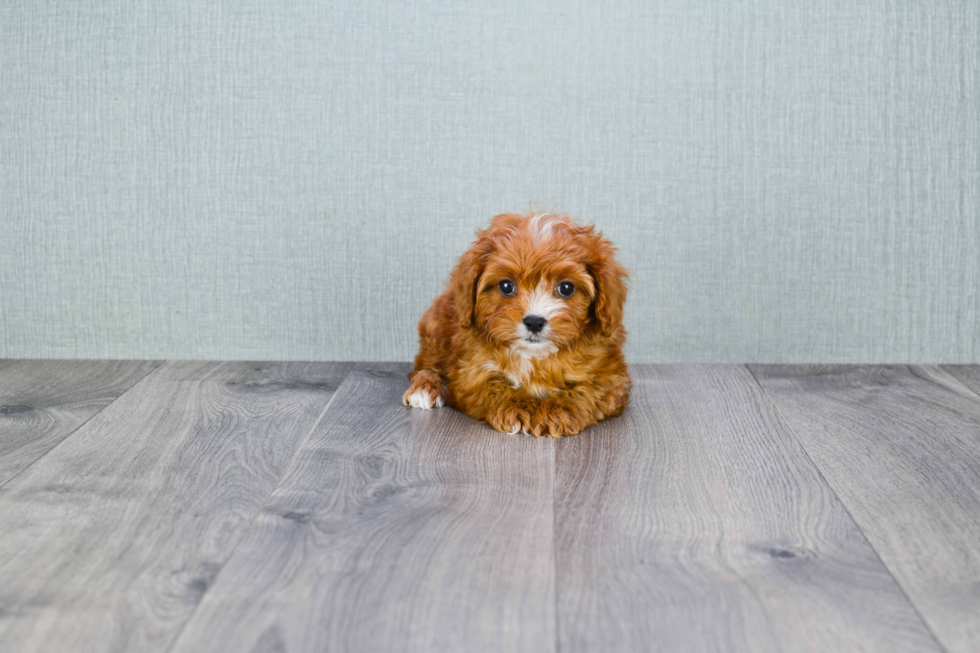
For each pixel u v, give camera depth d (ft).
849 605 3.64
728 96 7.54
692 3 7.42
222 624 3.45
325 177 7.68
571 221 6.14
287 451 5.48
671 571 3.92
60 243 7.82
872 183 7.64
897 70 7.48
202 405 6.49
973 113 7.53
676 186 7.66
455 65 7.52
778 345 7.92
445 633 3.42
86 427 5.93
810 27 7.45
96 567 3.92
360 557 4.02
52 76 7.55
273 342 7.98
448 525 4.39
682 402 6.68
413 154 7.64
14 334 7.99
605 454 5.47
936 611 3.59
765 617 3.54
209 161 7.67
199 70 7.54
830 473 5.15
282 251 7.81
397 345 7.97
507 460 5.34
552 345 5.69
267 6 7.45
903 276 7.79
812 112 7.55
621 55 7.49
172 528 4.33
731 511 4.59
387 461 5.31
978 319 7.85
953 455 5.46
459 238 7.77
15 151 7.68
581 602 3.65
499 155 7.64
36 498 4.69
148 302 7.93
